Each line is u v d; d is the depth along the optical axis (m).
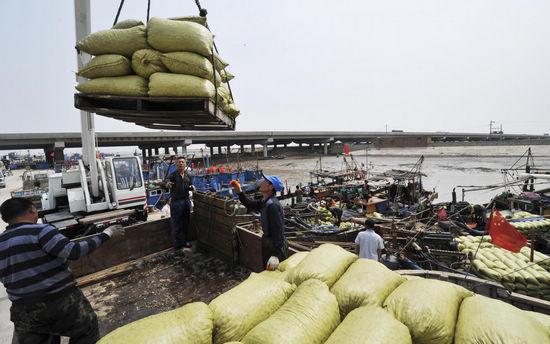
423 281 2.29
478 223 13.39
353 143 148.75
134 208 7.80
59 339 2.33
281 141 109.62
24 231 2.04
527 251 7.01
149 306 3.41
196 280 4.02
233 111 4.09
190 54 2.74
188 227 5.38
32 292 2.02
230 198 4.52
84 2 4.93
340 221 12.76
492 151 103.06
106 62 2.71
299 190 18.27
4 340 3.48
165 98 2.65
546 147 109.69
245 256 4.32
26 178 21.25
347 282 2.34
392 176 20.45
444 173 43.41
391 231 8.43
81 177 6.79
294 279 2.54
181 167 4.95
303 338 1.76
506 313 1.87
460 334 1.82
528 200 13.67
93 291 3.78
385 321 1.84
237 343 1.79
